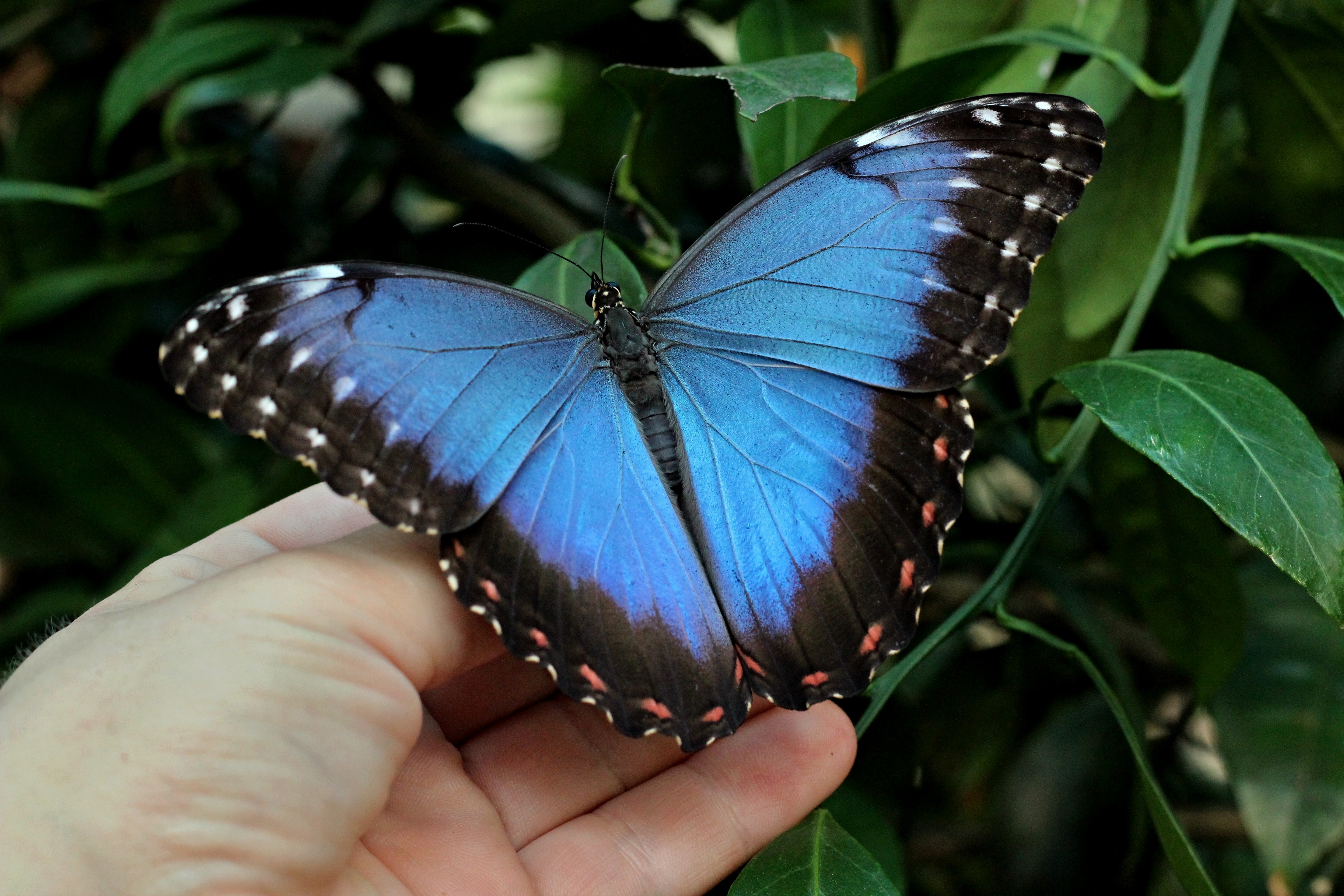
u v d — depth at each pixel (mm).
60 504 461
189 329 339
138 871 335
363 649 346
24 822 335
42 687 343
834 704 381
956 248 359
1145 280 379
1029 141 356
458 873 364
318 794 339
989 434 439
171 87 464
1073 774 427
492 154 458
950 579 443
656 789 376
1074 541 448
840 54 357
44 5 464
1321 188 418
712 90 408
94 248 471
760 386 368
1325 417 445
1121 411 348
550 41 440
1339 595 337
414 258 464
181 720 338
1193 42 406
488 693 383
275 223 467
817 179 363
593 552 356
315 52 427
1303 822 392
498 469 353
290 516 386
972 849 448
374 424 347
